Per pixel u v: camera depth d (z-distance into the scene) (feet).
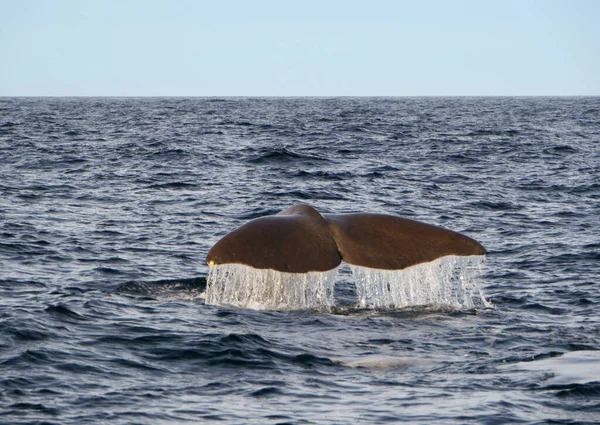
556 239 163.22
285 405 69.46
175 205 206.69
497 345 87.40
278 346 85.81
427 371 78.33
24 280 121.19
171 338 88.58
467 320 97.60
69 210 194.80
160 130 516.32
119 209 198.59
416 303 103.76
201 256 143.84
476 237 167.43
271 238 91.09
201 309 100.83
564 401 69.87
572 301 111.75
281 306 100.78
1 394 71.00
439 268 102.83
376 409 68.49
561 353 84.33
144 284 116.98
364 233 94.68
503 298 112.88
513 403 69.41
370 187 246.47
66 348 85.05
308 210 96.43
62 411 67.56
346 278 121.08
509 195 232.94
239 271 103.35
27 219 178.50
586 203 218.38
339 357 82.89
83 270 130.00
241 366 80.18
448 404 69.31
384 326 93.56
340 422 65.72
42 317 96.12
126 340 88.43
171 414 67.36
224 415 67.26
